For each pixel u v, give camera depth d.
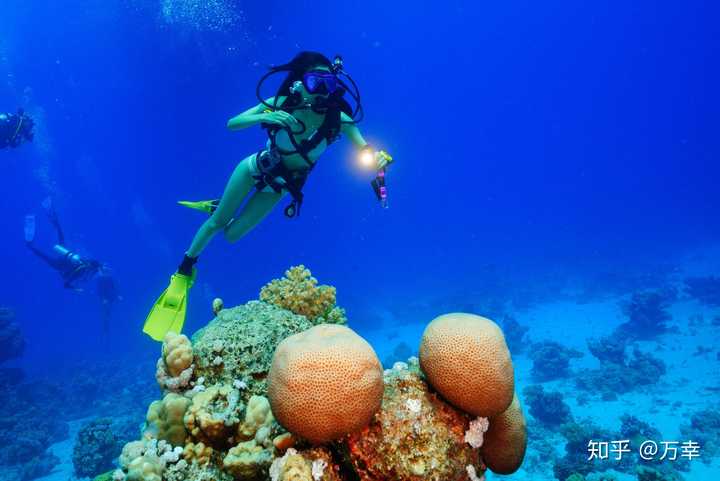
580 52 98.12
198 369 2.93
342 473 2.08
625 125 110.94
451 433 2.05
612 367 13.48
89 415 16.75
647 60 101.81
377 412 2.02
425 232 69.38
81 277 17.88
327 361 1.85
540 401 11.41
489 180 101.38
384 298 37.59
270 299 3.86
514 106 102.38
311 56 4.04
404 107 91.88
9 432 13.85
